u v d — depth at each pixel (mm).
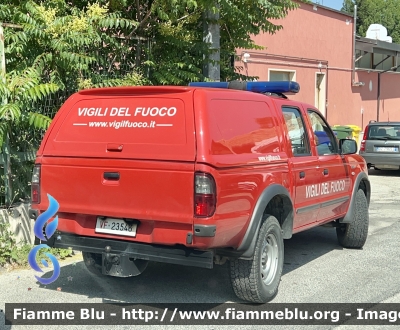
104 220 4789
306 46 19109
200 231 4270
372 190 13242
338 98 21578
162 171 4418
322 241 8016
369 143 15688
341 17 21094
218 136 4527
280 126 5555
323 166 6289
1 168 6676
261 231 5016
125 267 4715
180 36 8742
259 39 16750
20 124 6664
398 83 26828
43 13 6988
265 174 5051
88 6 7699
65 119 5074
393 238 8148
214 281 5945
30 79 6309
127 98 4824
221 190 4387
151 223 4543
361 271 6340
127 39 8367
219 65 9344
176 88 4609
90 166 4734
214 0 8219
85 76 7695
